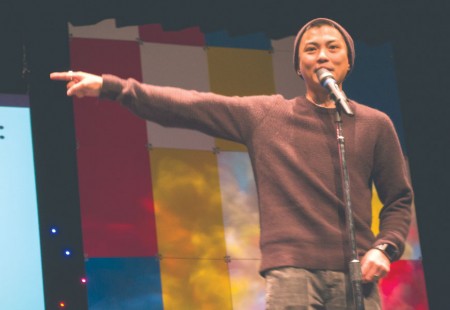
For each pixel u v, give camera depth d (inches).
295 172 200.8
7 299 331.9
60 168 353.4
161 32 382.0
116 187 356.5
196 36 386.0
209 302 353.1
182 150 369.1
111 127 363.6
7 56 356.5
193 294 351.9
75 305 339.3
